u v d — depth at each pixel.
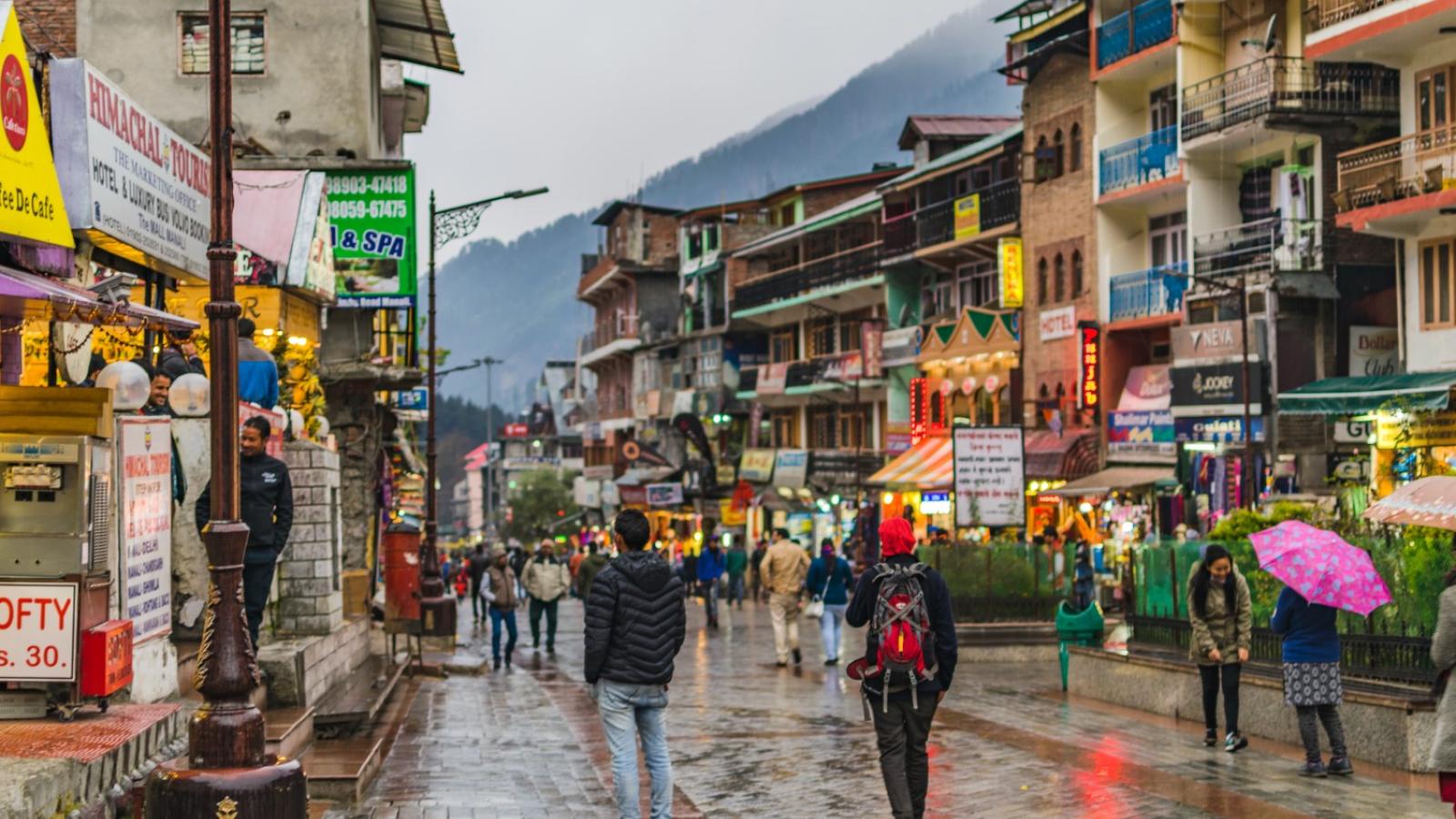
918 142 53.16
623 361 84.94
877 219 55.12
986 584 24.80
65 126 11.21
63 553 9.11
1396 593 13.52
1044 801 11.06
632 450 67.38
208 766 7.75
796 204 66.00
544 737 15.38
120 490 9.98
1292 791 11.29
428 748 14.44
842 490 52.34
